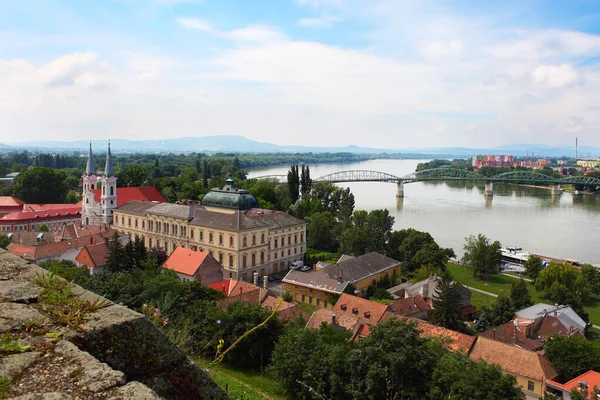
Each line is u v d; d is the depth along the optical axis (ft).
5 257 32.40
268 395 158.71
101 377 19.51
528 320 254.88
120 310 25.00
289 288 320.29
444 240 529.04
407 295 312.71
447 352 164.55
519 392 134.10
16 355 20.07
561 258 451.53
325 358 152.56
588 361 194.49
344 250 429.38
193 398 24.48
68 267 236.84
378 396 137.59
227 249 354.33
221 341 56.70
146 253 309.42
